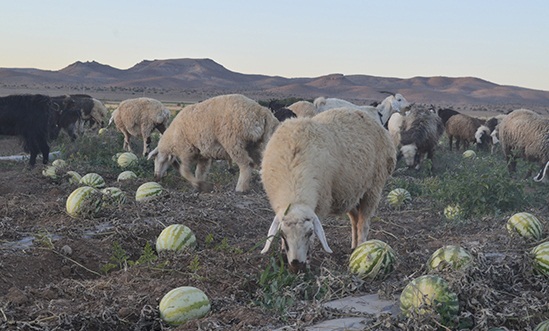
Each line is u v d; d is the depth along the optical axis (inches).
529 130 746.8
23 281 312.8
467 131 1154.0
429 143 802.2
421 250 343.3
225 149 532.7
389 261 286.8
